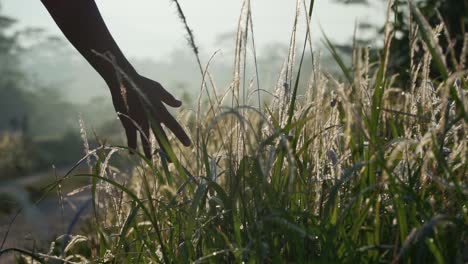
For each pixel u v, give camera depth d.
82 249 3.57
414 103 2.75
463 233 2.33
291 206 2.58
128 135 2.94
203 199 2.67
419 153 2.62
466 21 6.61
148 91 2.90
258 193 2.45
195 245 2.65
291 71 2.71
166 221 3.00
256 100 2.81
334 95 2.76
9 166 20.05
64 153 31.23
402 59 5.26
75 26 2.93
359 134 2.53
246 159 2.52
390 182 2.22
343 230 2.33
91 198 2.77
